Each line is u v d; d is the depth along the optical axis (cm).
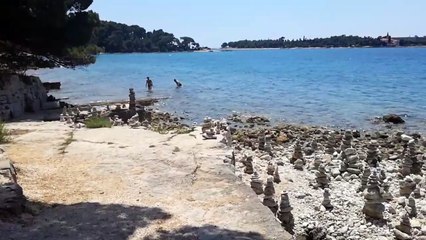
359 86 5728
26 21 2917
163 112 3662
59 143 1473
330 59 15550
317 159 1830
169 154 1291
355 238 1160
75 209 866
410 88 5350
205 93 5100
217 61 15725
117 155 1295
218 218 824
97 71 9712
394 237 1157
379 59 14412
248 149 2192
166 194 961
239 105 4134
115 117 2433
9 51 3212
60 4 2917
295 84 6162
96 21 3331
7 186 848
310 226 1195
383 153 2134
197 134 1603
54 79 7362
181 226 785
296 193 1454
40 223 788
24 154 1312
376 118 3331
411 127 3002
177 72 9250
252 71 9400
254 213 848
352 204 1359
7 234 729
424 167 1848
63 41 3184
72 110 2484
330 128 2969
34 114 2725
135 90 5438
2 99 2523
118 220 810
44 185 1024
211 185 1016
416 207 1326
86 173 1122
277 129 2872
